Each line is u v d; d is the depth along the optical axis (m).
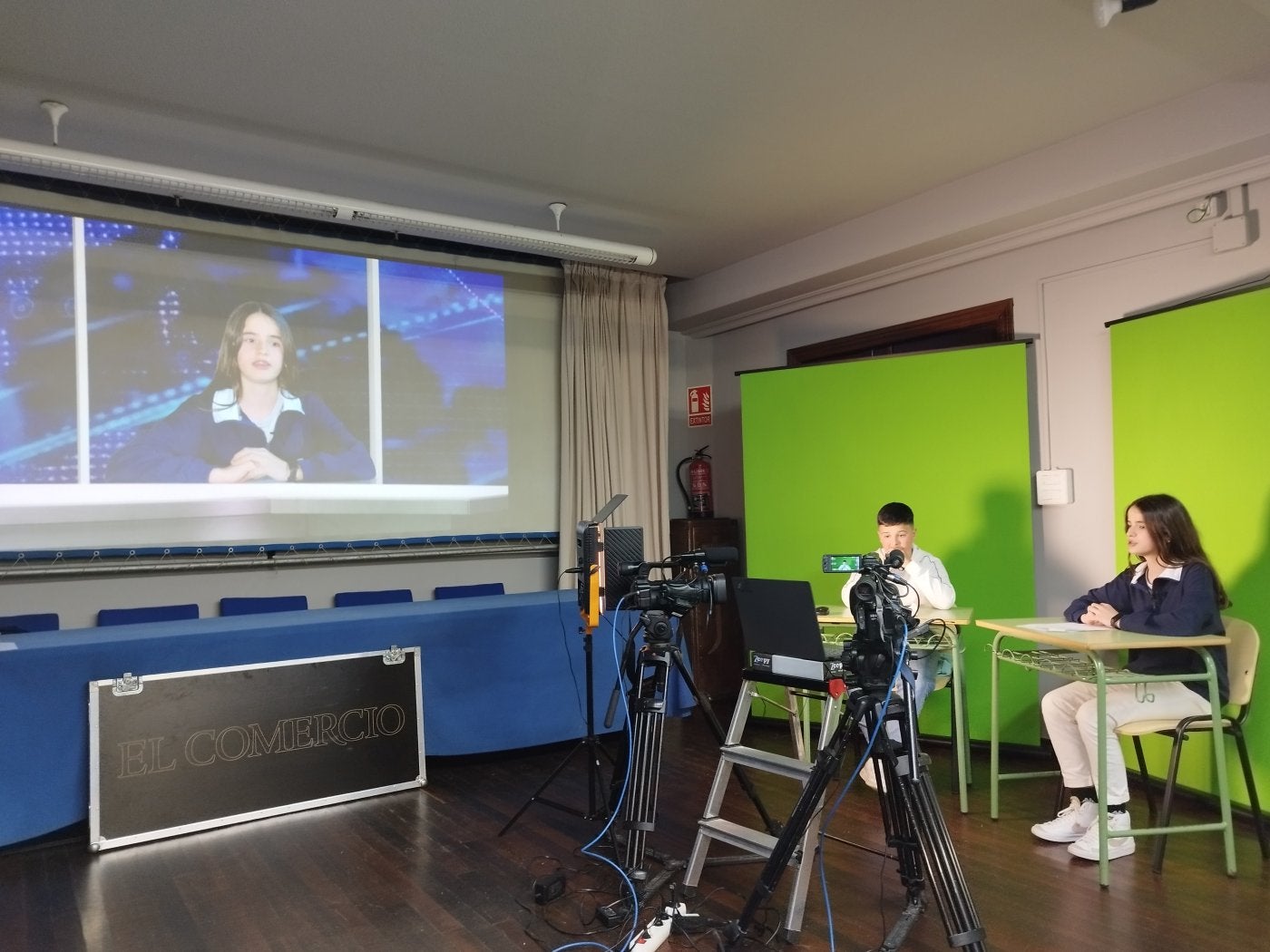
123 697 3.25
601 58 3.19
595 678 4.25
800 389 5.11
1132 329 3.91
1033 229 4.35
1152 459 3.81
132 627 3.50
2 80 3.24
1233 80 3.38
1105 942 2.34
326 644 3.70
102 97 3.39
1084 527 4.23
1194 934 2.38
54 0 2.74
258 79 3.28
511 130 3.76
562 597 4.33
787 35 3.05
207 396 4.62
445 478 5.36
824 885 2.42
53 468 4.21
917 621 2.45
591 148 3.96
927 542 4.65
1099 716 2.77
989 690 4.41
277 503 4.79
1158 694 2.97
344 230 5.04
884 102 3.56
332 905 2.65
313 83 3.32
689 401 6.21
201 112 3.54
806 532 5.05
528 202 4.64
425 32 2.98
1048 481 4.33
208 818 3.31
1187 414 3.65
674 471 6.50
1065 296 4.31
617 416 5.84
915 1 2.86
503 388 5.61
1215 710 2.84
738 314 6.08
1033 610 4.34
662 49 3.13
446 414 5.38
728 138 3.88
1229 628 3.07
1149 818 3.37
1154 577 3.13
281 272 4.88
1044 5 2.89
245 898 2.71
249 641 3.54
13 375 4.14
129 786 3.20
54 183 4.25
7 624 3.92
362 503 5.06
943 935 2.42
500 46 3.09
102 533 4.32
